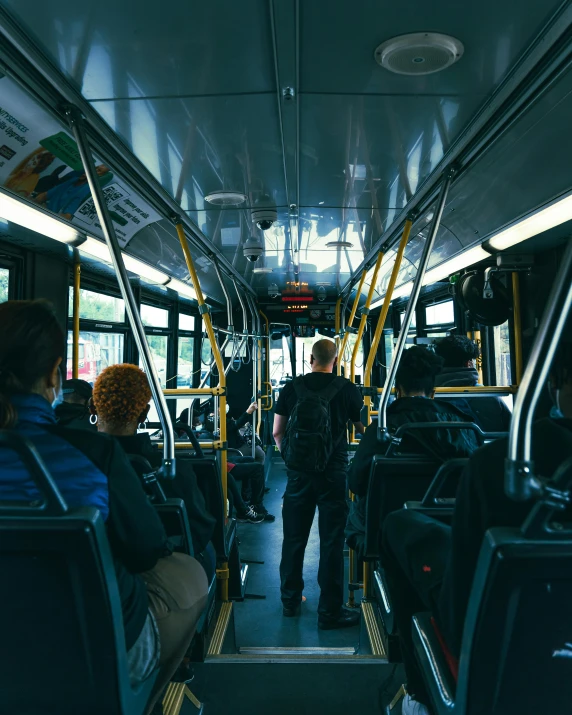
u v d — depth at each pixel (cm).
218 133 265
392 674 272
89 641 142
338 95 228
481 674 132
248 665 279
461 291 466
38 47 192
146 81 215
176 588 186
